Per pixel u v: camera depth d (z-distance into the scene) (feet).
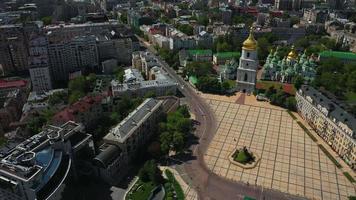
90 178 635.25
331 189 615.16
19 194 491.72
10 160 507.30
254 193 603.26
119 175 653.71
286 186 621.72
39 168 495.00
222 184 626.64
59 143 576.61
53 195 501.97
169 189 604.49
